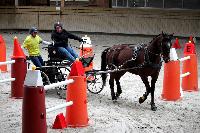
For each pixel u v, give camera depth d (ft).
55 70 38.42
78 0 102.42
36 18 102.22
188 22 89.56
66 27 99.60
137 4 95.96
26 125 23.44
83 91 28.76
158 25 91.91
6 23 104.17
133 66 34.71
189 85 41.68
